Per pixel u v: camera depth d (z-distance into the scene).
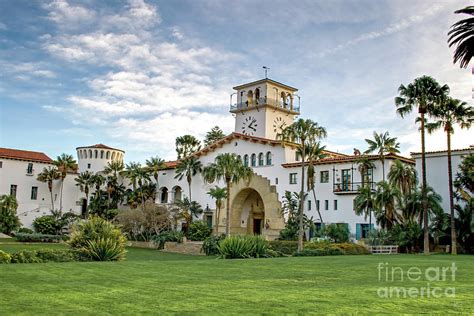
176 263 20.06
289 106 73.56
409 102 40.09
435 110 39.75
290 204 52.81
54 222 72.38
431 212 42.53
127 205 81.19
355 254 36.72
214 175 51.72
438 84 39.81
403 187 43.69
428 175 45.12
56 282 12.77
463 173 41.03
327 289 12.30
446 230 40.75
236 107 73.88
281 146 57.16
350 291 11.95
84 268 16.67
